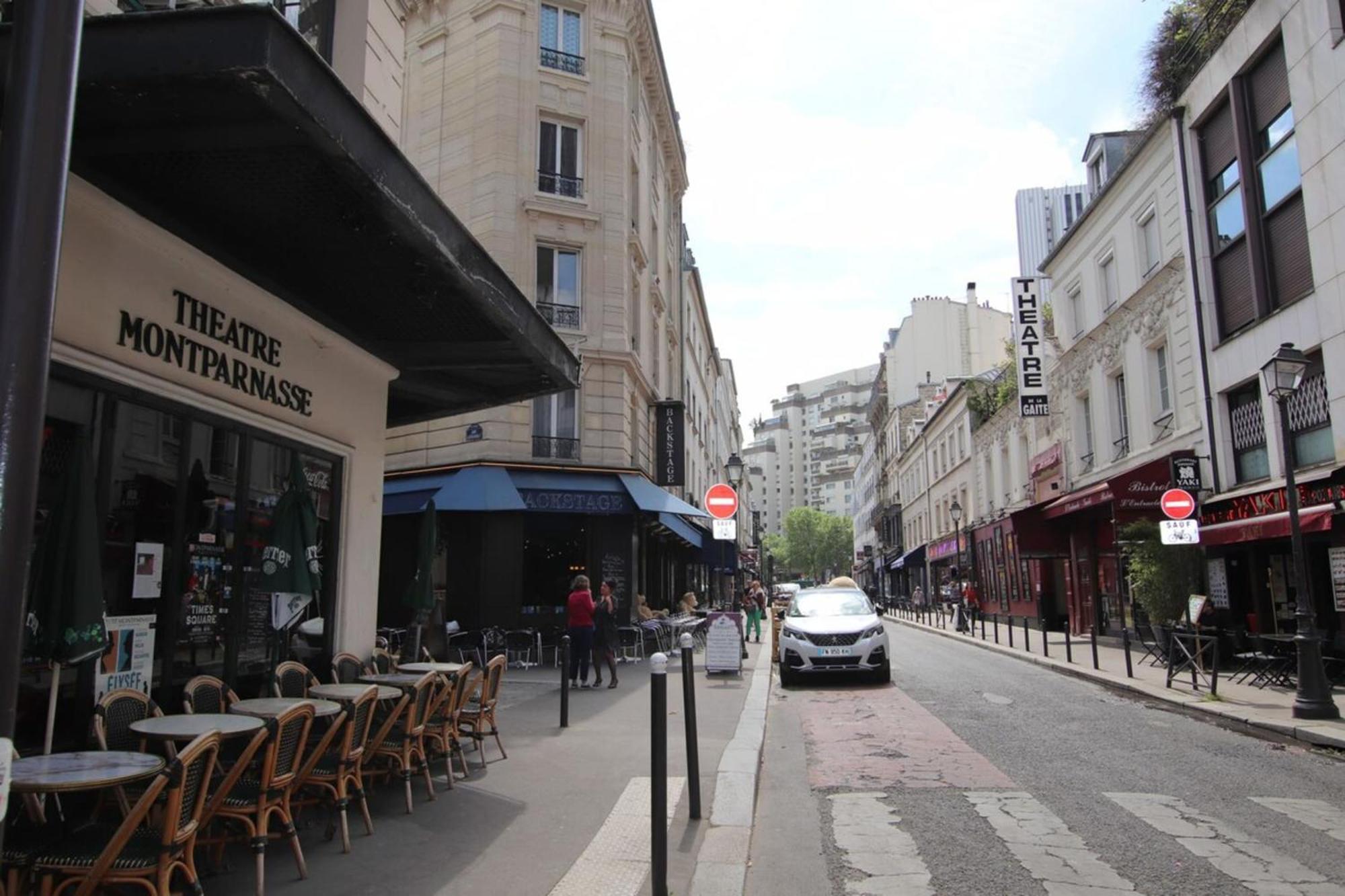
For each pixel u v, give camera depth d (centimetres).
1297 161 1326
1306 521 1163
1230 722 1005
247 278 654
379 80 923
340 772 516
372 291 694
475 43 2078
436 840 529
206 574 632
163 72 380
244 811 436
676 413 2456
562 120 2106
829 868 513
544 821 571
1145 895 460
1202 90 1585
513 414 1905
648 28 2398
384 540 1973
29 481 205
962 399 3700
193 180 505
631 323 2230
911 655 1981
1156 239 1834
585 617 1302
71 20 226
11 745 195
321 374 783
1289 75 1338
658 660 441
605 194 2114
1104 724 1007
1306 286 1320
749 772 704
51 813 449
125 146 448
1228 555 1493
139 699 491
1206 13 1578
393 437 2041
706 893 445
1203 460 1584
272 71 379
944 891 471
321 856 498
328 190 516
